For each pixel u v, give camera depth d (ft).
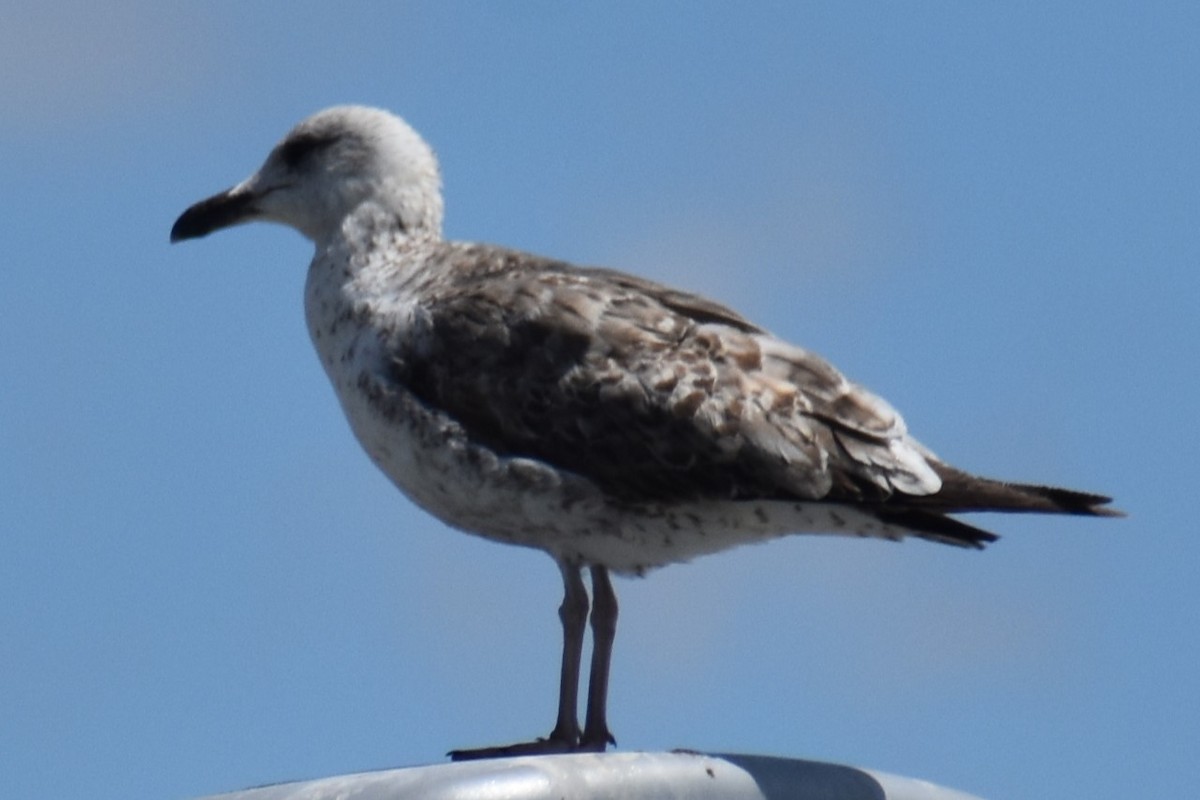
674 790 30.17
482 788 29.17
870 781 32.14
